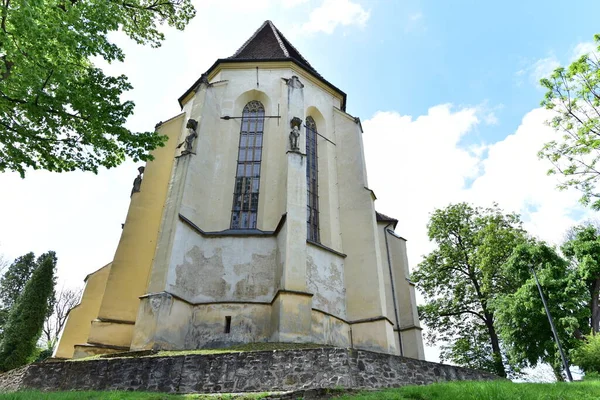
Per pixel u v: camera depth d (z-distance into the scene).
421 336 24.31
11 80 12.58
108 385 12.62
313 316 18.75
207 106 23.16
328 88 28.00
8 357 28.77
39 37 11.88
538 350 26.86
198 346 17.59
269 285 19.12
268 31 32.56
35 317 30.72
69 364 13.38
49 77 12.74
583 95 19.27
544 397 9.75
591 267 27.78
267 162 22.81
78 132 13.97
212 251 19.89
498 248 33.38
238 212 22.02
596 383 11.97
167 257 17.91
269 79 25.73
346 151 25.88
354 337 20.61
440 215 39.81
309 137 25.80
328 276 21.22
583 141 19.23
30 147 13.92
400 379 12.91
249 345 16.11
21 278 51.53
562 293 26.66
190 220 19.75
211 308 18.38
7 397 9.73
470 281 37.06
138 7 19.20
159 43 20.81
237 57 28.11
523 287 28.19
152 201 21.89
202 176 21.39
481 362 34.72
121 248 20.44
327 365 12.28
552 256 29.33
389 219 28.28
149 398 10.65
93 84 13.73
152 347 15.73
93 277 22.97
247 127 24.53
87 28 13.27
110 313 19.02
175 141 23.98
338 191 24.91
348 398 10.26
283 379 12.10
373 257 22.12
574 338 25.36
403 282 25.59
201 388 12.05
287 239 18.77
